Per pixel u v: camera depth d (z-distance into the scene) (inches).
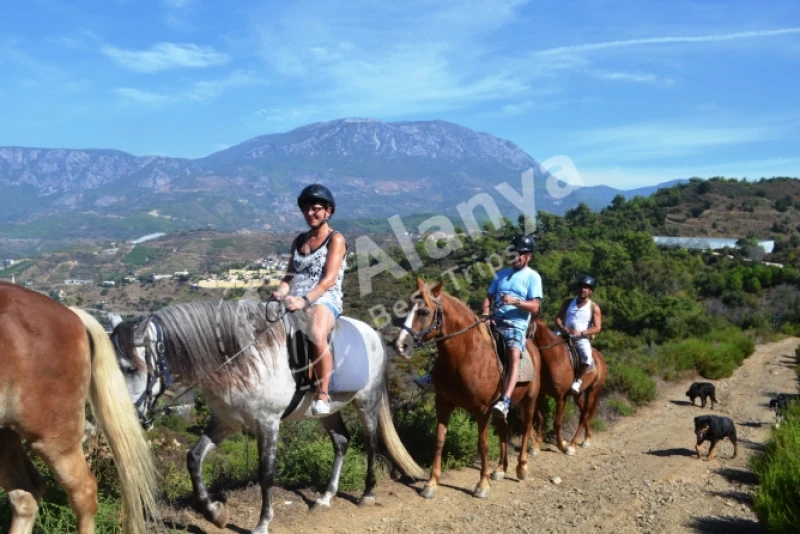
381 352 263.3
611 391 583.5
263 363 202.7
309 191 214.1
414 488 284.7
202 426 406.6
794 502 223.0
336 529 227.3
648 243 2075.5
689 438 444.8
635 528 241.9
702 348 829.2
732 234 3353.8
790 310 1571.1
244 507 237.8
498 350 282.8
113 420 167.6
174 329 191.6
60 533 180.2
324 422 255.1
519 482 306.8
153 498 174.2
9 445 162.1
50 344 152.3
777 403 526.3
